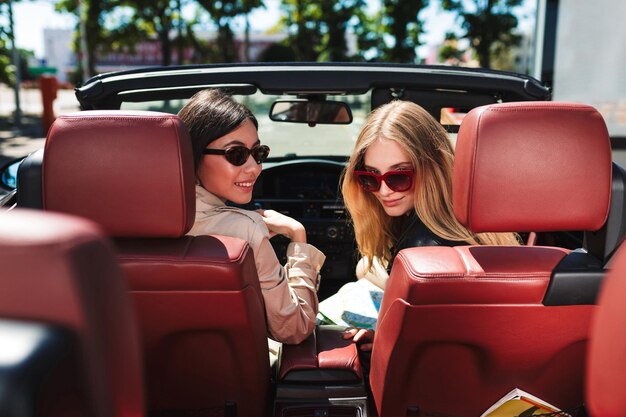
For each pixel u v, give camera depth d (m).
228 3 29.06
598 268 1.22
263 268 1.48
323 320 1.89
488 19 23.17
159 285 1.25
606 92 4.86
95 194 1.18
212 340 1.36
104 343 0.57
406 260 1.25
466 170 1.17
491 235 1.57
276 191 3.07
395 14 26.44
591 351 0.73
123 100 2.21
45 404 0.51
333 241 2.97
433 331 1.26
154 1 28.02
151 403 1.49
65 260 0.53
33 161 1.38
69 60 58.81
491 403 1.39
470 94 2.30
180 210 1.20
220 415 1.50
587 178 1.16
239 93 2.24
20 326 0.53
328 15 30.08
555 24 5.10
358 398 1.42
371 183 1.61
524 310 1.23
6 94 33.09
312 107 2.67
